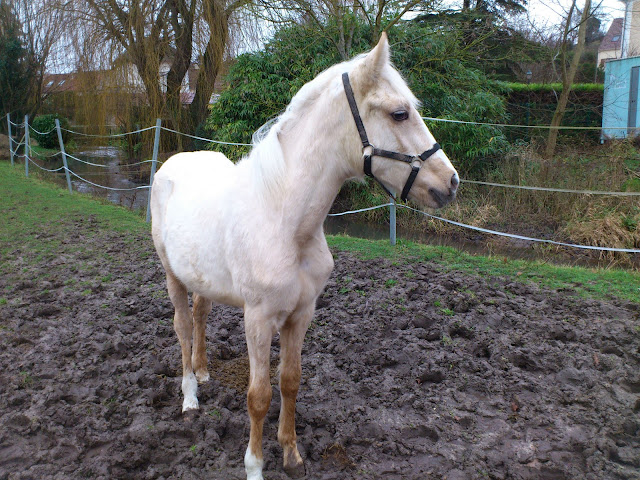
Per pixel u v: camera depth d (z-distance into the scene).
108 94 14.46
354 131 2.12
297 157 2.19
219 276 2.46
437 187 2.07
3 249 6.21
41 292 4.80
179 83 14.88
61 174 13.98
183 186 2.88
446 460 2.56
